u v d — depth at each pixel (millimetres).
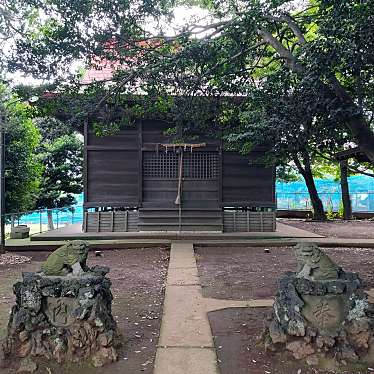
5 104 11500
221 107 8336
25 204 16234
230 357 4035
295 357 3764
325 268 4059
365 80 6062
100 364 3799
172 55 6668
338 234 14406
